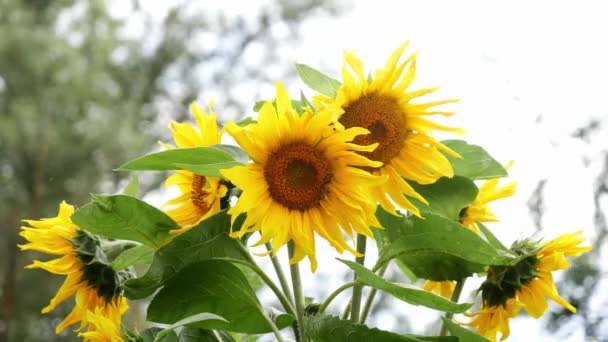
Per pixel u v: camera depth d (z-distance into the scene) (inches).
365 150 47.6
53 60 262.8
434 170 51.3
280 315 50.9
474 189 52.7
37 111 257.3
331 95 51.4
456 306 47.1
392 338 46.9
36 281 247.4
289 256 51.4
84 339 51.5
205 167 46.8
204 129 50.2
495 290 53.6
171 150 47.8
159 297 50.3
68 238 52.3
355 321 51.8
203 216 50.0
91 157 261.9
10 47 257.4
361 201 47.8
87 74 267.9
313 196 47.9
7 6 266.4
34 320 242.7
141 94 310.3
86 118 265.4
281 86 47.3
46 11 282.2
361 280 49.3
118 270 52.7
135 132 275.4
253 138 47.0
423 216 50.7
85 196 257.1
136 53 312.2
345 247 47.8
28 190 258.5
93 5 286.5
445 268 53.1
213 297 50.5
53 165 260.1
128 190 55.0
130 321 188.9
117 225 49.9
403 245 51.3
